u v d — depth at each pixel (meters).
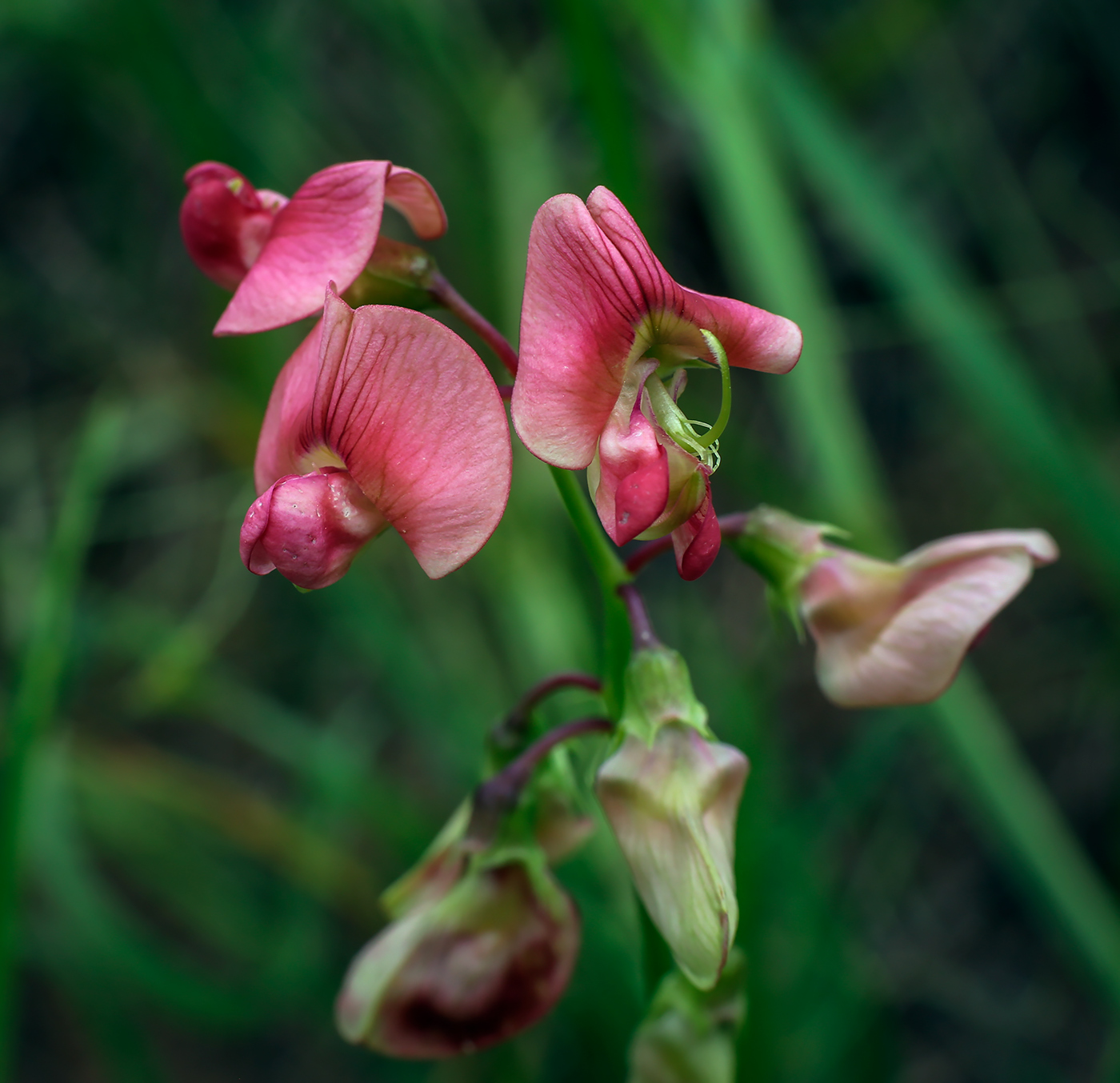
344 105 0.31
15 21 0.26
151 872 0.26
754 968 0.19
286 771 0.34
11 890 0.18
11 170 0.37
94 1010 0.23
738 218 0.21
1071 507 0.20
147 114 0.28
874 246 0.21
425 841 0.23
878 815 0.32
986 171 0.32
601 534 0.14
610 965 0.20
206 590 0.35
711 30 0.21
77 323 0.35
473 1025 0.15
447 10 0.28
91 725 0.33
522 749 0.15
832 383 0.21
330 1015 0.24
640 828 0.14
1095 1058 0.30
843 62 0.28
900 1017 0.31
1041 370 0.33
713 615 0.33
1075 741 0.32
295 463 0.14
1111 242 0.33
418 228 0.15
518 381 0.13
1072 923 0.20
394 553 0.27
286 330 0.26
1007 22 0.34
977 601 0.15
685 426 0.13
